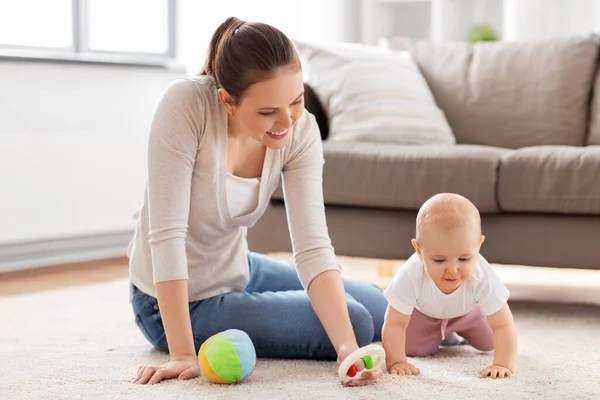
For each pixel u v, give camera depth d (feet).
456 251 6.42
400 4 20.65
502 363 6.75
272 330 7.20
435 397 5.99
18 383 6.55
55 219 13.52
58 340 8.26
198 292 7.39
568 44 12.94
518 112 12.87
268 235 11.23
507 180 9.83
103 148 14.11
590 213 9.53
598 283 12.19
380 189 10.44
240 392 6.14
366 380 6.40
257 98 6.20
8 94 13.20
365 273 13.50
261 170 7.31
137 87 15.26
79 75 14.24
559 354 7.56
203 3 16.75
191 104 6.77
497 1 19.97
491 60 13.29
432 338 7.40
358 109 12.05
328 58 12.56
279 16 18.15
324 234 7.18
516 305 10.48
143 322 7.54
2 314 9.72
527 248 9.92
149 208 6.75
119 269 13.76
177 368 6.56
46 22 14.55
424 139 12.13
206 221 7.19
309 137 7.27
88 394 6.17
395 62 13.00
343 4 19.88
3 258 13.44
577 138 12.63
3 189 12.81
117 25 15.72
